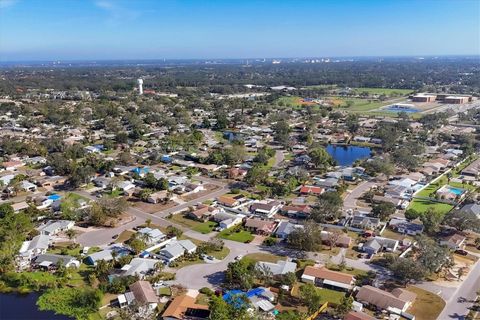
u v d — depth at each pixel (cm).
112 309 9781
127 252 12288
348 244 12938
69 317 9494
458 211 14038
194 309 9506
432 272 11088
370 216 14988
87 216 14725
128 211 15675
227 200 16388
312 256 12388
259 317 9125
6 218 13362
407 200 16750
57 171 19475
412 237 13688
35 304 9969
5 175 18788
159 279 10869
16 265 11456
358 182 19212
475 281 11044
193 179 19562
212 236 13675
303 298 9869
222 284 10788
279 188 17412
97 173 19925
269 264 11419
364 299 9919
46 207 15812
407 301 9800
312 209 15125
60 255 12019
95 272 11131
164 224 14575
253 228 14100
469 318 9400
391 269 11206
